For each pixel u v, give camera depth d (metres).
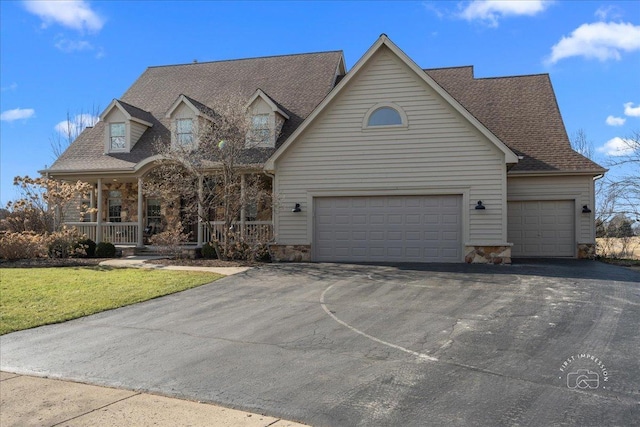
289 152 16.38
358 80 15.89
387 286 10.60
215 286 11.16
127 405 4.91
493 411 4.45
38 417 4.70
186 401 4.95
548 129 18.53
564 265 14.26
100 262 16.00
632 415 4.31
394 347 6.38
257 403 4.80
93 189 21.12
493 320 7.53
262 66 23.14
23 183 17.22
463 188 15.02
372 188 15.72
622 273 12.16
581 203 17.09
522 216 17.66
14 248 16.23
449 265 14.11
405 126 15.48
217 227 17.73
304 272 12.92
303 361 5.96
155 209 20.34
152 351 6.59
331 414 4.50
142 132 20.84
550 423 4.20
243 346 6.66
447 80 21.94
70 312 8.77
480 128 14.75
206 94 22.00
